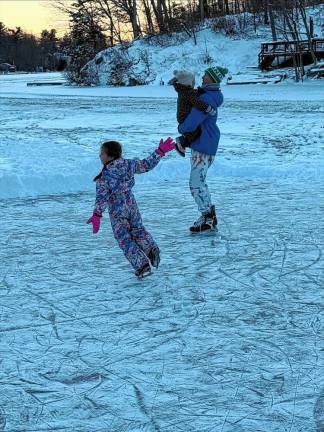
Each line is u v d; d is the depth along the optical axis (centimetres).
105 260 686
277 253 693
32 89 4428
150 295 570
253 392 391
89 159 1270
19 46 13725
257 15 4853
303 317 511
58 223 862
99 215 592
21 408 378
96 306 547
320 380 405
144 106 2631
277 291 573
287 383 401
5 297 574
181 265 658
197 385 401
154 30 5234
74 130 1792
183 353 448
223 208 925
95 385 405
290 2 4012
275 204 944
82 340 475
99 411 373
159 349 456
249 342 464
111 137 1620
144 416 366
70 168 1190
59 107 2659
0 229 830
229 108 2362
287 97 2802
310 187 1071
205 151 762
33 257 700
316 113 2105
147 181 1168
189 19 5025
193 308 536
